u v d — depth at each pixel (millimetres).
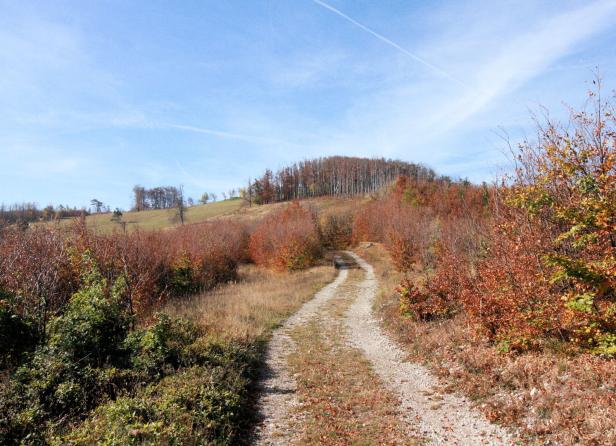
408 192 55031
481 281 10852
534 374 7410
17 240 13070
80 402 6934
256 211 85188
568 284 8180
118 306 9570
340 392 8789
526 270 8680
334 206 85188
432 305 13266
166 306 16516
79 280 13141
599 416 5629
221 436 6301
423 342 11500
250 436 6859
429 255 24391
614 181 6246
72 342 8086
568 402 6266
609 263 6363
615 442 5090
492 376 8070
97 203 90500
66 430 6191
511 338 8789
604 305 7027
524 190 7801
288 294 22156
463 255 14039
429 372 9648
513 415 6574
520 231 8977
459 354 9711
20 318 8898
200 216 90188
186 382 7758
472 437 6332
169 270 21344
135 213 100375
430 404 7852
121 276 10750
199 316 14367
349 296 22844
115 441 5352
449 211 39906
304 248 36250
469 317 10680
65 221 18625
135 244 16359
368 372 10109
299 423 7301
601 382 6438
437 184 64625
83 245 14742
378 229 53375
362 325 15617
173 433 5699
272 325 15172
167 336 9375
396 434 6684
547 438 5742
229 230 40500
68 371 7512
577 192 7203
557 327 8031
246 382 8891
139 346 8914
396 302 17156
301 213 51406
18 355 8305
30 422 6098
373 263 41062
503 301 9188
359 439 6570
